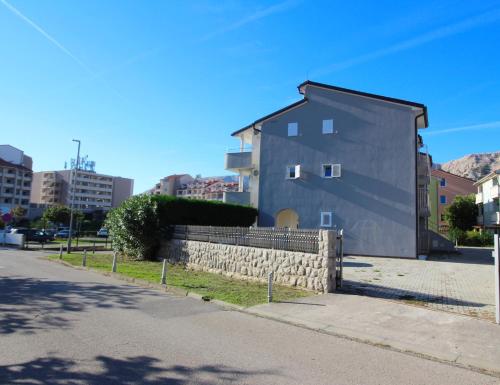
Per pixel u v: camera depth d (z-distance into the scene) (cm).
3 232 3616
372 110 2433
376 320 766
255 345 600
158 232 1933
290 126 2692
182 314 799
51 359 506
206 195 9269
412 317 786
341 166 2480
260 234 1310
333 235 1077
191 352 552
